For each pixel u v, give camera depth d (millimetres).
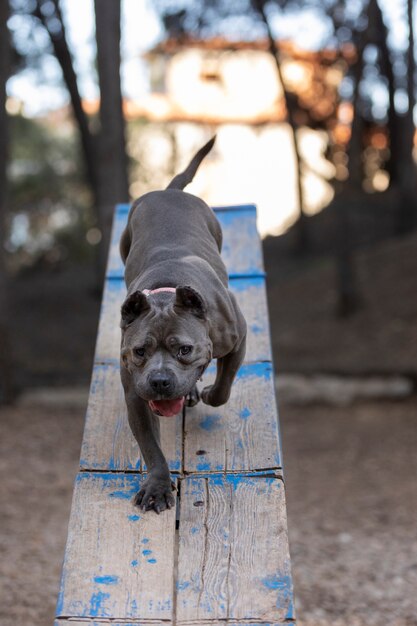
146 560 4023
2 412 12734
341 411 13250
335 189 17844
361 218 19906
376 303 16438
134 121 22328
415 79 18719
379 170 21719
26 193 21547
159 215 4797
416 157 25672
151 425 4344
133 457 4641
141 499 4297
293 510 9477
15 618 6660
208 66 20109
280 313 17094
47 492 9656
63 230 22266
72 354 15414
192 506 4340
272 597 3842
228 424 4891
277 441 4723
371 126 21281
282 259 20469
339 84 19469
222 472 4547
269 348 5473
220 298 4285
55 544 8180
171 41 18953
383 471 10617
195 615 3795
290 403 13688
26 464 10562
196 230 4777
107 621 3766
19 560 7777
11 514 8930
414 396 13469
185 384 3900
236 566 4000
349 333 15570
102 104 10641
